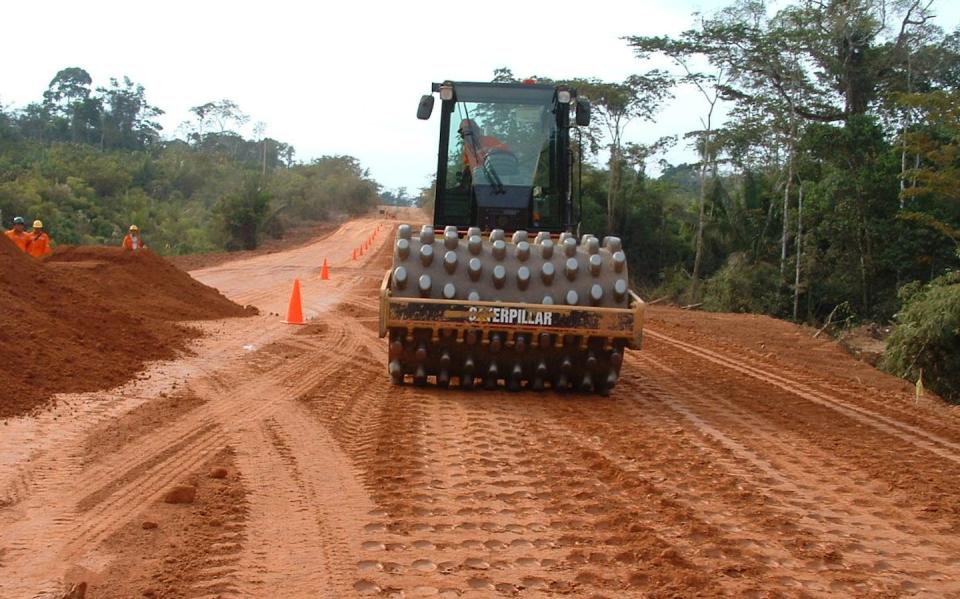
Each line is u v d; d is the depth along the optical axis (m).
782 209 45.56
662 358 15.47
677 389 12.12
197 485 6.78
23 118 96.94
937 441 9.44
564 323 10.22
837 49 44.88
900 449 8.95
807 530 6.27
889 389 15.81
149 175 83.00
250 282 29.50
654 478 7.39
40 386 9.48
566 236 10.97
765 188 48.94
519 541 5.85
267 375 11.59
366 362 13.20
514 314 10.17
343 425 8.98
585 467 7.66
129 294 16.55
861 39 44.50
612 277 10.62
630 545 5.79
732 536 6.07
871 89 44.88
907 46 44.22
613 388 11.65
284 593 4.94
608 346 10.42
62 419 8.51
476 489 6.95
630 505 6.64
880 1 44.22
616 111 51.34
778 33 43.78
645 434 9.02
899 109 42.03
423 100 12.67
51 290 12.42
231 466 7.32
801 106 45.59
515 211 12.51
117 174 65.81
